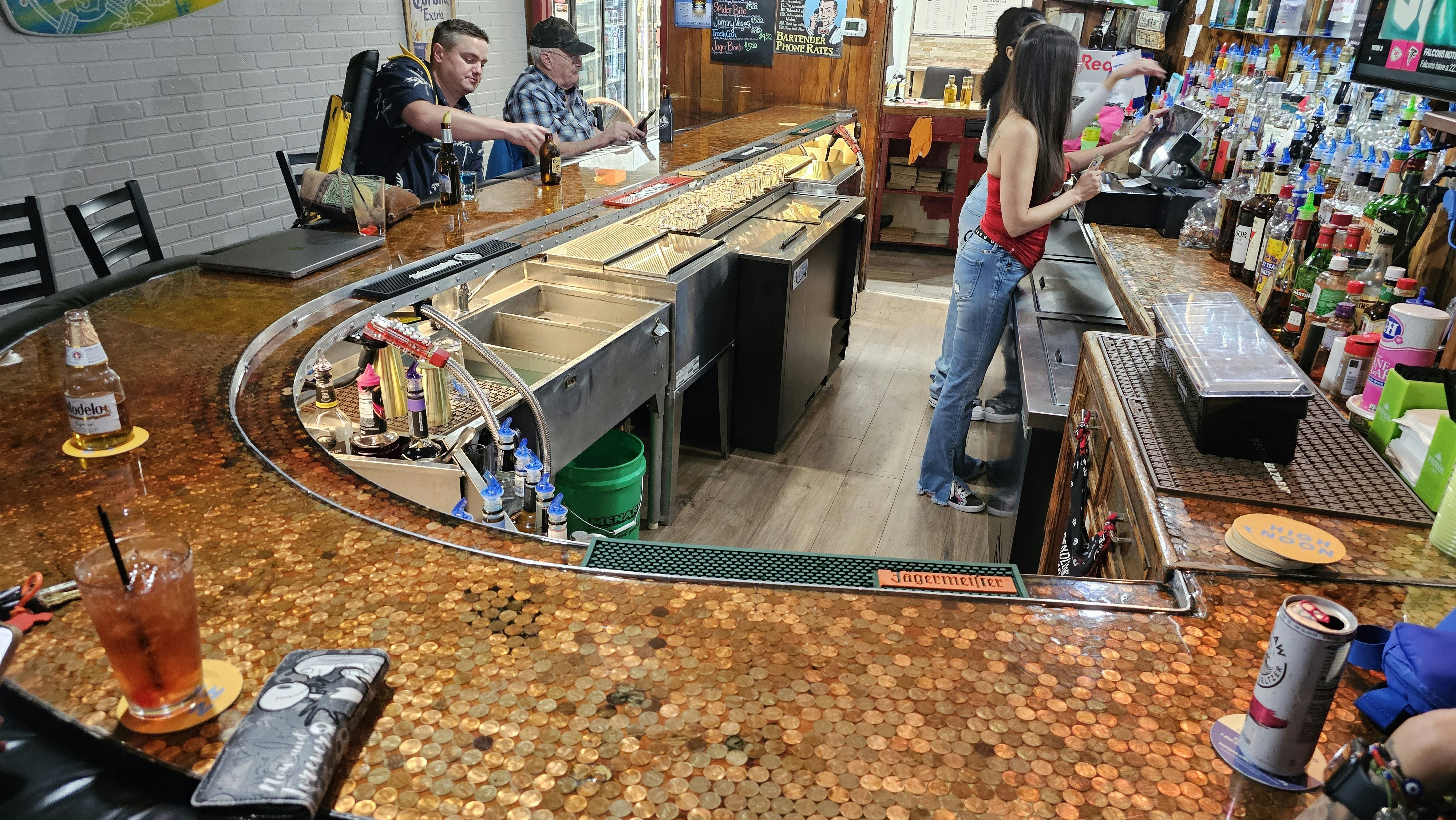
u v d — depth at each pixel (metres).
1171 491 1.58
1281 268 2.38
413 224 2.79
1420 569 1.37
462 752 0.94
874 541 3.44
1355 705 1.09
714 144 4.37
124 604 0.89
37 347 1.87
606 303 3.24
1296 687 0.92
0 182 3.89
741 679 1.06
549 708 1.00
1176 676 1.12
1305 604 0.94
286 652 1.06
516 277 3.27
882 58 5.79
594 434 2.88
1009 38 4.09
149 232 3.23
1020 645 1.15
